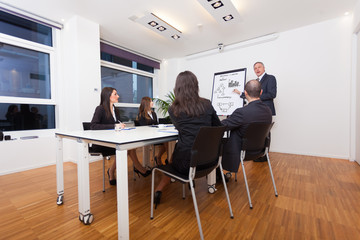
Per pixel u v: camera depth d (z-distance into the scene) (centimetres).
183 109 121
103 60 384
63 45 308
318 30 311
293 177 216
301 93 329
